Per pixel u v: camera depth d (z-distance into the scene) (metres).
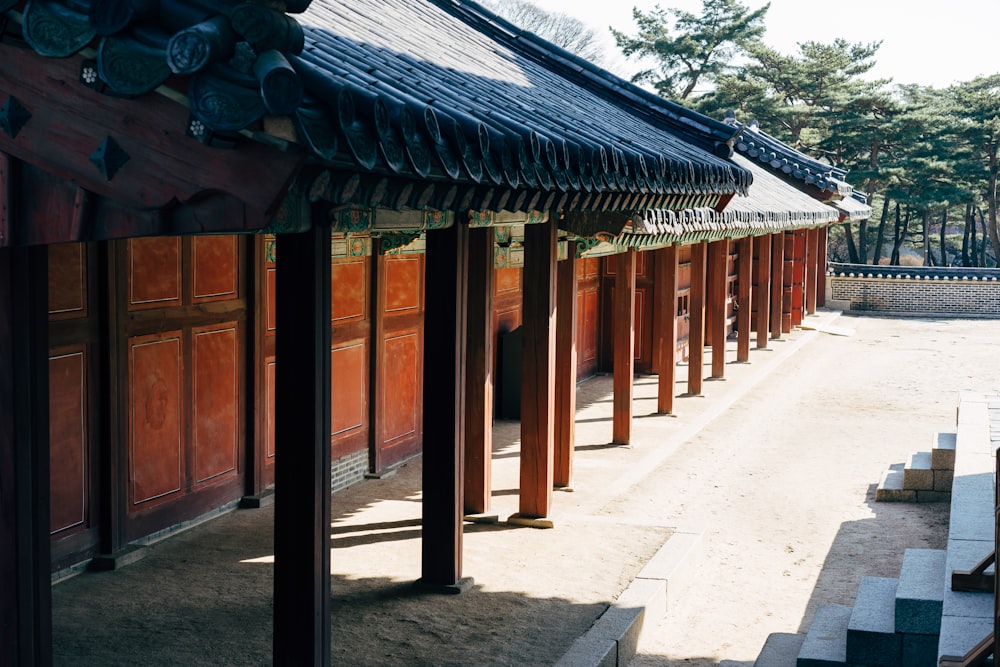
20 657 3.82
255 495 9.80
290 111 2.76
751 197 19.94
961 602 6.23
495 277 15.01
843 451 14.74
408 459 12.32
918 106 48.28
